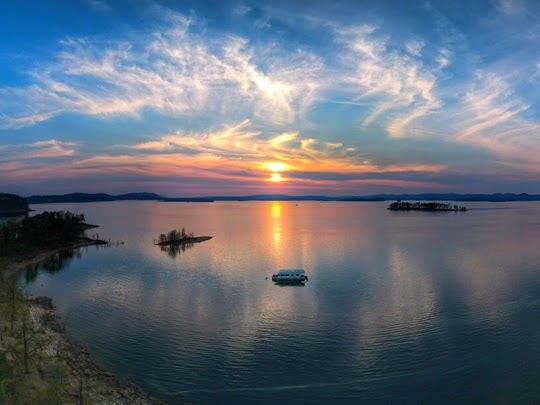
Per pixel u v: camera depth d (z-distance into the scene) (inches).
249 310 3393.2
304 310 3398.1
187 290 4062.5
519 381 2199.8
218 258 6058.1
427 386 2155.5
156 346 2628.0
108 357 2449.6
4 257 5703.7
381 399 2039.9
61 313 3275.1
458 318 3159.5
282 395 2071.9
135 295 3850.9
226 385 2158.0
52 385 1745.8
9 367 1843.0
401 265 5364.2
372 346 2642.7
